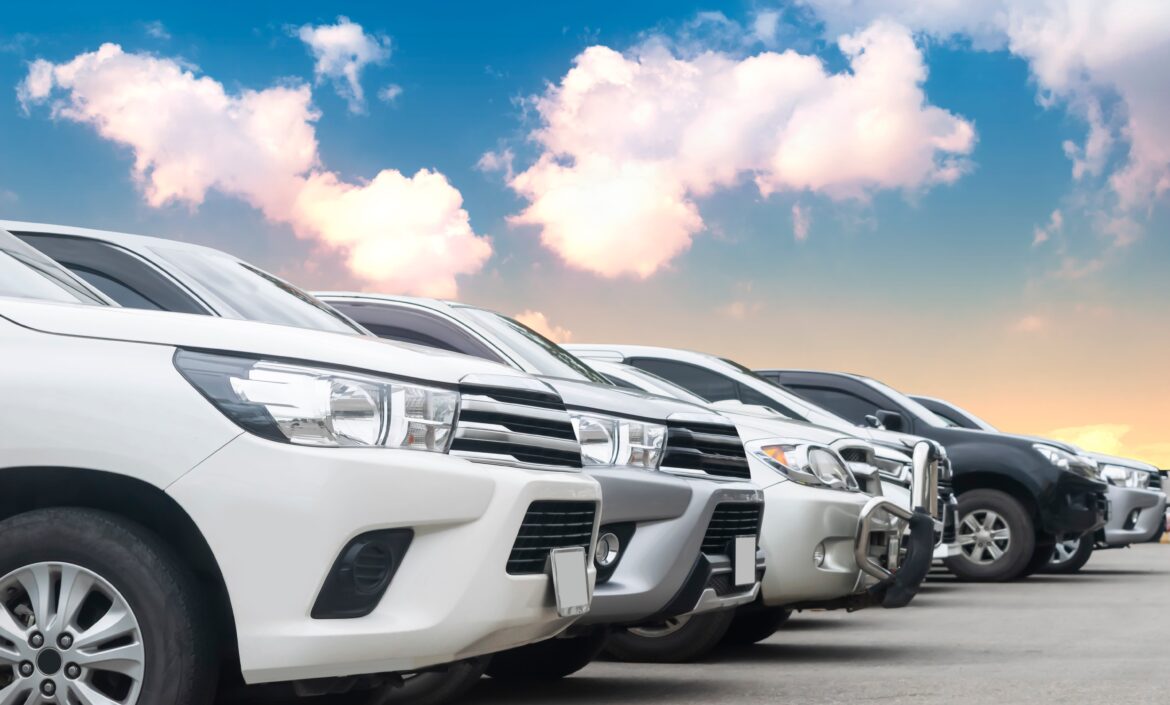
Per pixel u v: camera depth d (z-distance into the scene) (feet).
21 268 13.62
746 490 18.94
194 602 11.56
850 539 22.59
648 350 32.68
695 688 18.81
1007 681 19.51
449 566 12.19
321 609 11.69
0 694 11.59
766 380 32.94
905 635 26.43
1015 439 40.91
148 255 17.60
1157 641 25.08
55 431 11.51
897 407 41.39
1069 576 43.50
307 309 18.07
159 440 11.55
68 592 11.54
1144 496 47.91
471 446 12.80
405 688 17.11
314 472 11.63
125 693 11.68
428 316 22.27
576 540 13.93
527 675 19.36
